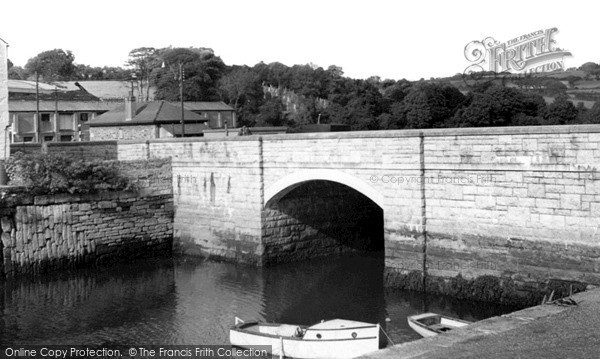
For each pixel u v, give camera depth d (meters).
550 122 74.12
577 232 29.33
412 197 34.81
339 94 114.62
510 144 31.20
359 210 47.97
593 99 86.75
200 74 115.75
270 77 129.25
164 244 48.72
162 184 48.53
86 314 34.25
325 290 37.44
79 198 44.72
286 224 44.00
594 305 21.84
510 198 31.38
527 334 18.78
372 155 36.38
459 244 33.22
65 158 44.78
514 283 31.33
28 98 89.94
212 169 45.84
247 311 34.03
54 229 43.72
